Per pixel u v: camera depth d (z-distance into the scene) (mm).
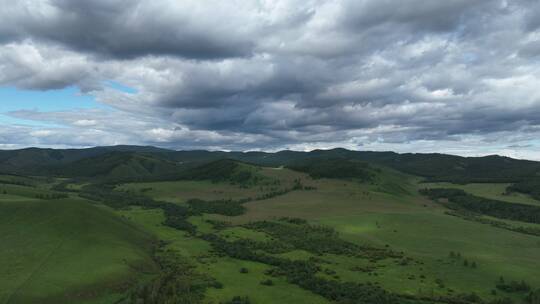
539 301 141500
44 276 153250
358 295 146125
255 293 150500
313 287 156000
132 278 164000
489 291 155000
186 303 136875
